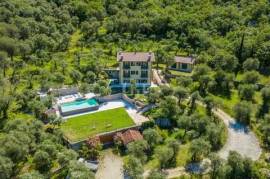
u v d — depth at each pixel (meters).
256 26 164.50
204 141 91.31
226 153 94.25
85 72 134.50
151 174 82.06
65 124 104.31
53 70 134.50
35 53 149.75
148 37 171.75
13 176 82.94
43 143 88.69
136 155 89.69
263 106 114.81
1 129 99.38
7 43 140.00
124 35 171.25
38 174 79.00
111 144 99.88
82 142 95.62
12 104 111.44
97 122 105.38
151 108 113.12
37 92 117.06
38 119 102.88
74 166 81.50
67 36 162.62
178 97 114.81
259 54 140.75
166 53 145.62
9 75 131.00
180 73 138.88
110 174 87.62
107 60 146.75
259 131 103.69
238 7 180.62
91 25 175.00
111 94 120.50
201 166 88.94
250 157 90.69
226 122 108.38
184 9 186.00
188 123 101.56
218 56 138.50
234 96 121.81
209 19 173.00
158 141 96.94
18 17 169.62
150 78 127.31
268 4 176.25
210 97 112.94
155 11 185.00
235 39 154.88
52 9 196.00
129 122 105.06
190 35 162.25
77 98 118.12
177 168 88.56
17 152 83.50
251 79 126.56
